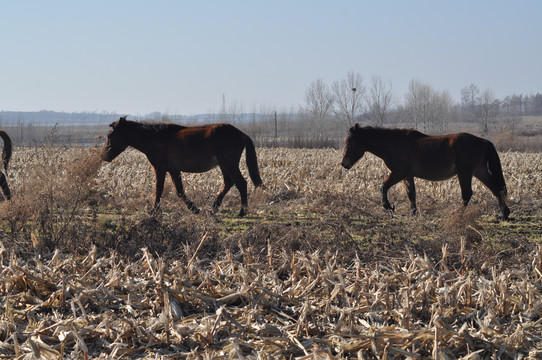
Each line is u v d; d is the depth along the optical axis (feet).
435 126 261.24
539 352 18.97
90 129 305.53
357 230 37.50
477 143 44.09
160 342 20.18
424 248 31.65
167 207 46.06
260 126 218.79
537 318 22.31
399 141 45.80
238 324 20.94
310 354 18.54
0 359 18.84
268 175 69.56
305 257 27.37
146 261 26.96
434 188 56.95
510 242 34.27
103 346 20.02
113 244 32.94
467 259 27.91
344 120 252.42
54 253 29.94
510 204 49.98
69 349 19.79
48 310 23.59
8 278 24.38
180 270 26.13
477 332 20.48
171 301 22.82
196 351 18.81
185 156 46.06
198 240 33.24
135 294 24.11
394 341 19.30
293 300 23.25
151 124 46.50
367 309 22.09
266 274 26.68
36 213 34.99
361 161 85.05
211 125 47.01
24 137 214.48
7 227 37.04
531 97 654.94
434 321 19.69
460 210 36.76
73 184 36.94
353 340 19.61
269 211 46.19
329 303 21.95
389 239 34.06
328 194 44.32
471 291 23.32
